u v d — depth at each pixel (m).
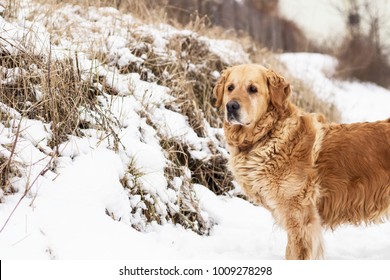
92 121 5.63
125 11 9.55
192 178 6.27
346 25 22.30
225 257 4.85
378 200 4.84
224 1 19.08
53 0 7.82
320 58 18.97
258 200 5.14
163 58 7.71
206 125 7.12
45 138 5.09
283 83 5.04
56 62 5.73
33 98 5.50
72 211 4.43
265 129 4.97
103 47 7.12
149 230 5.07
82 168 4.90
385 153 4.82
